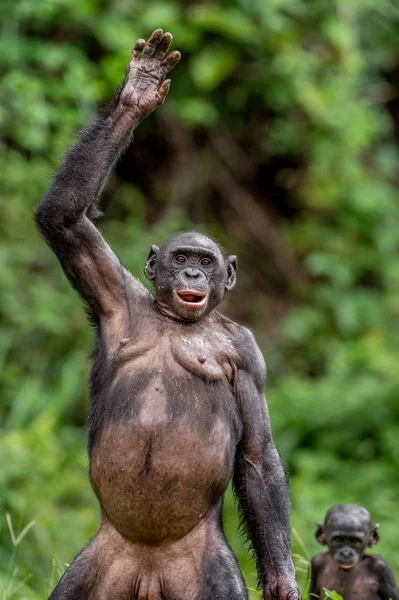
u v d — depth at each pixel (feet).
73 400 130.72
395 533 104.63
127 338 64.95
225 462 63.77
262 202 161.58
